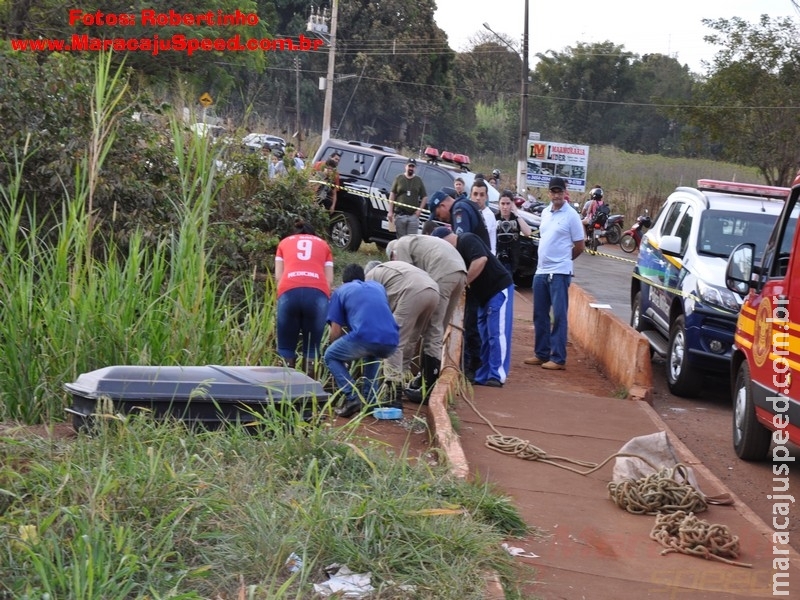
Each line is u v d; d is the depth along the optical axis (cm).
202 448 527
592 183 4353
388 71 5141
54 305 693
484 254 912
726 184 1186
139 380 569
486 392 903
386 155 1875
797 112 3316
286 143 1295
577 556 513
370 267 814
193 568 399
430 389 823
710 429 905
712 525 539
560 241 1055
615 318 1081
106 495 433
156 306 717
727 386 1122
